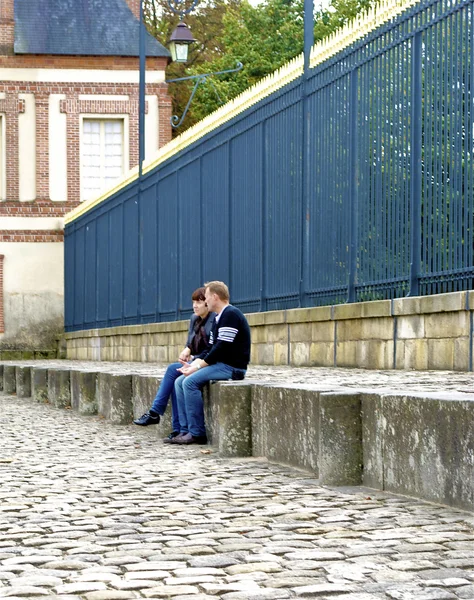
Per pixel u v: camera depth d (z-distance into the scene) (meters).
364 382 9.34
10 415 15.53
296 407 8.34
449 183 11.59
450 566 4.73
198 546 5.37
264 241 17.17
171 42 28.20
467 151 11.19
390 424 6.85
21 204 35.94
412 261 12.34
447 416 6.14
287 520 6.00
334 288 14.52
